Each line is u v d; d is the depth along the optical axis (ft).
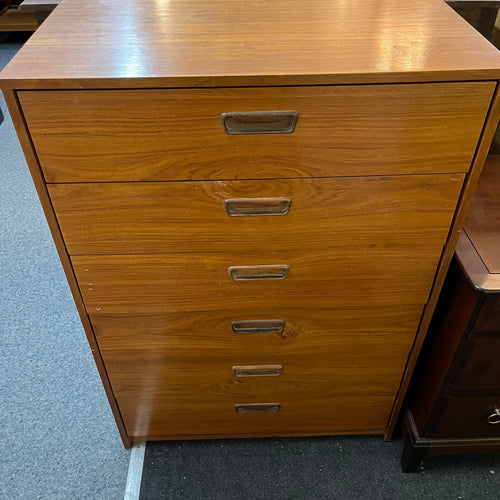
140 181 2.52
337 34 2.59
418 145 2.44
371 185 2.59
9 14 9.93
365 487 3.88
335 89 2.23
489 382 3.30
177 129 2.34
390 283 3.06
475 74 2.20
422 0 3.08
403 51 2.38
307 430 4.10
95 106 2.25
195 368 3.52
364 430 4.14
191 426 4.00
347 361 3.54
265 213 2.67
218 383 3.64
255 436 4.14
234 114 2.29
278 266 2.94
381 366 3.59
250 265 2.93
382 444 4.17
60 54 2.38
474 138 2.43
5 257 5.89
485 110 2.33
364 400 3.84
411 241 2.85
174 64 2.27
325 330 3.33
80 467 4.00
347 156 2.47
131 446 4.15
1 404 4.43
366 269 2.97
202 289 3.03
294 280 3.02
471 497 3.81
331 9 2.94
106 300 3.06
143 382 3.60
